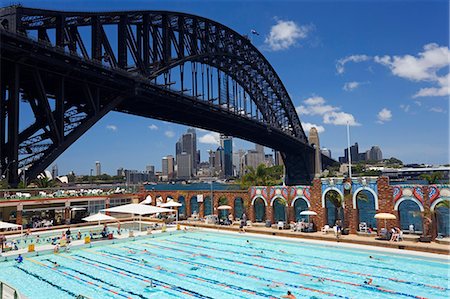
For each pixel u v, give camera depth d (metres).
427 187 26.17
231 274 20.84
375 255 24.61
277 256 25.20
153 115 75.00
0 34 34.66
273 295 17.03
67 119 48.06
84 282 19.55
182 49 72.06
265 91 119.25
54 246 28.97
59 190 45.41
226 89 94.56
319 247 27.73
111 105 51.22
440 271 20.61
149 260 24.66
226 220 39.28
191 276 20.53
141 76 53.94
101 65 46.28
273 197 36.06
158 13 63.31
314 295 16.92
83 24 50.06
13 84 39.28
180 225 40.56
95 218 33.50
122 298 16.84
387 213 27.83
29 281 19.84
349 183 30.39
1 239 28.38
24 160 42.25
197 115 75.75
